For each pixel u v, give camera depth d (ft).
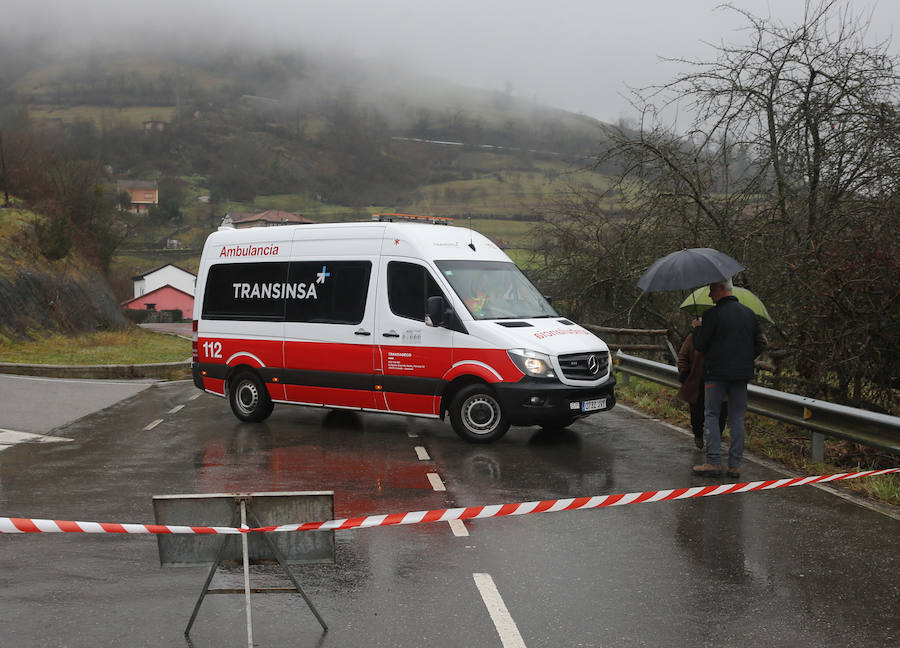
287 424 37.63
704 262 25.64
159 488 25.48
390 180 641.81
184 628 14.61
